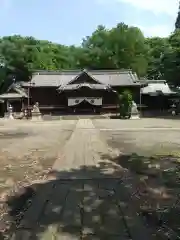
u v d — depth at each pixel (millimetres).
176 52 49219
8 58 61781
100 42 75125
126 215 4922
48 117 43656
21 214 5004
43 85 49625
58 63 76125
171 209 5195
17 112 48531
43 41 78500
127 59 69812
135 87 50156
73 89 47781
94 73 52688
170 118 36719
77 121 34406
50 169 8516
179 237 4078
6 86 60688
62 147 12914
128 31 72562
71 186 6703
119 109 44000
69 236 4082
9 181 7309
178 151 11578
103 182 7035
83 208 5258
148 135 17656
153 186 6699
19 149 12727
